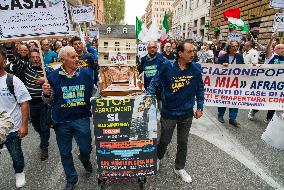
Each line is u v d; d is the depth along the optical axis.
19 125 3.55
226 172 4.12
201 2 34.81
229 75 5.98
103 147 3.38
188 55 3.36
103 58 6.20
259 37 15.98
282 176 4.04
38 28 3.54
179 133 3.81
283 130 4.02
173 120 3.68
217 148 4.93
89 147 3.66
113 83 4.70
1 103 3.38
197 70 3.57
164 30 10.01
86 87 3.43
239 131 5.77
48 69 5.22
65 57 3.25
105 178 3.48
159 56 5.56
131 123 3.33
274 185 3.80
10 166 4.33
